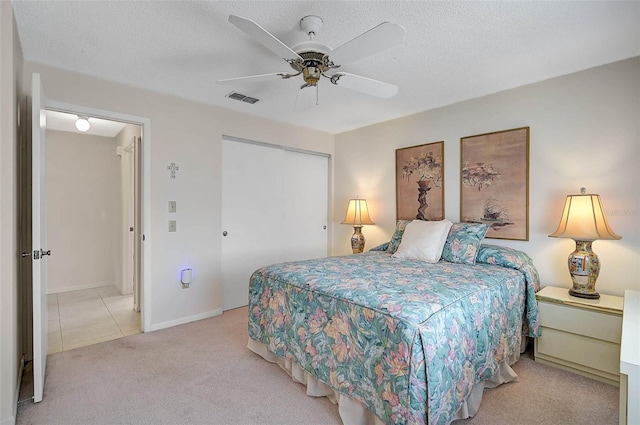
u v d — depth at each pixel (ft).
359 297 5.65
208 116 10.91
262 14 5.75
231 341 9.04
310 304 6.45
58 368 7.47
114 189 15.37
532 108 8.99
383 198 12.98
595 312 6.92
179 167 10.27
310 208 14.67
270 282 7.63
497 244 9.66
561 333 7.41
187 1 5.44
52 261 14.03
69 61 7.77
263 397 6.38
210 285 11.07
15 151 6.09
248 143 12.35
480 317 5.91
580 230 7.30
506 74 8.39
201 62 7.81
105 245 15.29
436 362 4.68
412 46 6.89
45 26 6.25
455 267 8.11
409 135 12.01
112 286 15.25
